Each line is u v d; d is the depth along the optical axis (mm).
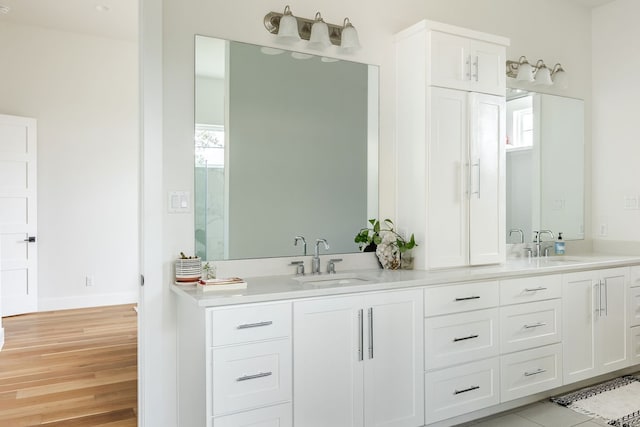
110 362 3557
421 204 2797
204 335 1863
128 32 5363
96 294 5531
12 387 3055
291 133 2680
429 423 2432
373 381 2258
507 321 2721
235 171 2510
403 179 2943
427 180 2766
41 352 3793
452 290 2521
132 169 5746
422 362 2412
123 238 5691
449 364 2500
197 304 1852
